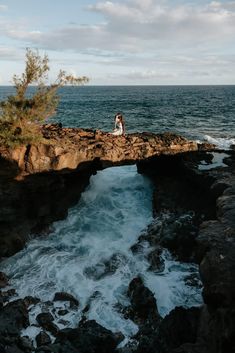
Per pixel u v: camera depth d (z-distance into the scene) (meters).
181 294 13.02
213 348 8.62
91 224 17.77
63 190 17.66
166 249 15.43
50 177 16.55
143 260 15.06
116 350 10.62
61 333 10.91
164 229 16.31
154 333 11.08
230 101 93.56
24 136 15.59
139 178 21.23
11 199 15.59
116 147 18.67
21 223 16.28
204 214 16.88
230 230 10.66
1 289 13.44
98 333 10.92
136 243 16.22
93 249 15.96
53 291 13.38
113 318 12.11
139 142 19.95
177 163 20.16
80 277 14.13
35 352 9.93
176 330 10.53
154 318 11.82
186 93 158.12
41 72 15.90
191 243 15.09
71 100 103.81
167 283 13.56
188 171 18.66
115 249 15.91
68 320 12.05
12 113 15.52
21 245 15.74
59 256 15.41
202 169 18.36
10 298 12.95
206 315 9.88
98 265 14.90
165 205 18.44
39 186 16.39
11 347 10.15
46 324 11.62
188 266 14.52
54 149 16.17
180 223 16.39
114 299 12.95
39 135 16.14
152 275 14.09
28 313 12.17
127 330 11.62
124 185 20.72
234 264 9.21
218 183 15.28
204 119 50.06
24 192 16.16
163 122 46.75
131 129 40.59
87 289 13.47
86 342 10.45
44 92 16.05
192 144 20.41
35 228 16.91
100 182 20.67
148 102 92.06
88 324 11.51
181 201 18.38
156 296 12.90
